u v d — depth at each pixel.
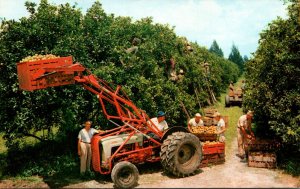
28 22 10.55
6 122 10.09
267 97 10.76
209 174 9.21
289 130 9.66
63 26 10.98
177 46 19.61
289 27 10.63
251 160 9.87
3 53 9.87
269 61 10.85
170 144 8.76
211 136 10.87
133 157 8.98
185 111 15.47
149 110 13.01
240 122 10.76
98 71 10.91
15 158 10.44
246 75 14.05
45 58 8.59
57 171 9.74
